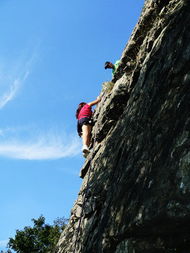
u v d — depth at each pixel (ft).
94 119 32.40
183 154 13.43
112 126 27.14
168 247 13.34
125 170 17.78
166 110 16.35
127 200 16.01
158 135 15.96
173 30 19.19
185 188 12.61
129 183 16.61
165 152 14.69
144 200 14.42
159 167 14.60
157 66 19.45
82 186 29.81
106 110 27.63
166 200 13.12
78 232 22.25
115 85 28.86
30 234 94.58
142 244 14.33
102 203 20.72
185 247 12.80
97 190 21.52
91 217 21.33
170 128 15.24
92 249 18.37
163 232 13.55
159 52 20.13
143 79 21.20
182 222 12.58
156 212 13.32
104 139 27.73
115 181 18.69
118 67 30.94
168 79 17.44
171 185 13.29
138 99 20.95
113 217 16.72
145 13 28.19
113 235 16.02
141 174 15.88
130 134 19.58
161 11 24.59
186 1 19.42
